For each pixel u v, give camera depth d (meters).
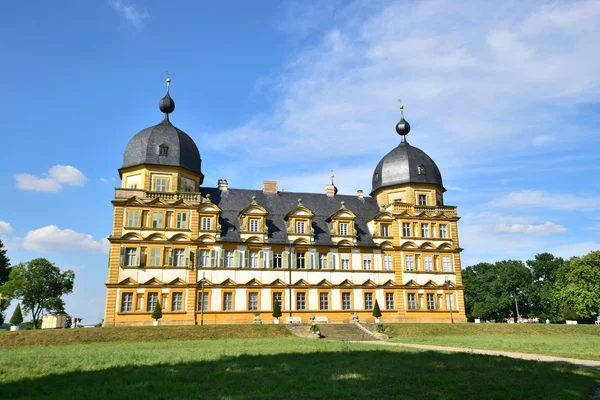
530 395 17.66
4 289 86.00
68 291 91.94
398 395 17.02
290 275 65.50
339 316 65.75
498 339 48.16
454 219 72.75
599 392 19.20
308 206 73.25
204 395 16.84
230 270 63.50
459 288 70.19
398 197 73.88
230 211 68.31
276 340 46.28
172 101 70.38
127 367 23.98
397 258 69.50
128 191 62.75
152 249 61.28
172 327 51.06
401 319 67.25
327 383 19.09
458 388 18.48
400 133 79.31
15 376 21.92
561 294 89.00
